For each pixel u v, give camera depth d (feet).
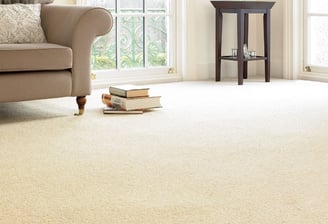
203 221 6.23
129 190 7.30
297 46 18.24
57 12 13.07
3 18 12.83
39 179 7.81
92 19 12.06
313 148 9.30
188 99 14.26
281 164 8.40
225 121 11.50
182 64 18.13
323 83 17.20
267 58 17.60
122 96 12.50
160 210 6.57
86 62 12.19
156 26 17.80
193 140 9.93
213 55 18.58
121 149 9.38
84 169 8.26
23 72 11.57
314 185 7.41
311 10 17.95
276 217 6.31
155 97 12.71
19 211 6.60
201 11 18.16
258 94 15.01
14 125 11.39
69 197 7.07
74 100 14.35
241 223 6.15
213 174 7.95
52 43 12.85
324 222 6.15
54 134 10.53
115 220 6.30
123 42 17.24
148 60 17.75
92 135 10.42
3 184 7.60
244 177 7.79
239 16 17.02
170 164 8.46
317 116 11.93
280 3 18.40
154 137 10.19
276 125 11.08
